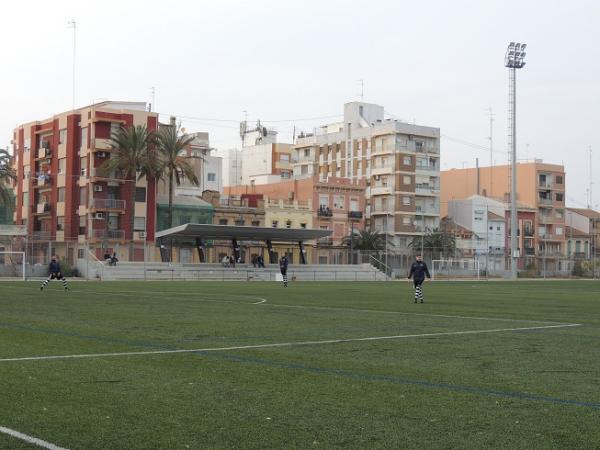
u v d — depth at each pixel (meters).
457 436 8.33
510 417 9.27
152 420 8.91
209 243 89.94
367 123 123.81
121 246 87.19
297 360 13.91
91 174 86.31
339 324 21.77
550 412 9.58
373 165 118.69
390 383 11.51
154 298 34.47
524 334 19.59
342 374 12.32
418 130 117.19
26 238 79.06
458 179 134.75
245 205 100.50
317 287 53.28
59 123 91.31
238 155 135.38
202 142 109.50
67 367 12.70
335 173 124.94
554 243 129.88
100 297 34.69
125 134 83.56
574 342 17.73
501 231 122.94
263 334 18.53
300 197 108.75
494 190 131.12
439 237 108.56
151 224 89.31
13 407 9.53
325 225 107.75
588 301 37.81
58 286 48.22
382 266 91.44
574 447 7.95
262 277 75.81
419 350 15.73
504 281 84.31
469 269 101.06
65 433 8.29
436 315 26.11
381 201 116.69
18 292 38.72
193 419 8.98
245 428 8.58
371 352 15.26
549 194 129.50
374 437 8.25
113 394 10.41
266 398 10.24
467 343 17.22
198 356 14.26
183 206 93.19
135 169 84.19
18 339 16.70
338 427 8.67
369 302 33.91
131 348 15.33
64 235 89.06
